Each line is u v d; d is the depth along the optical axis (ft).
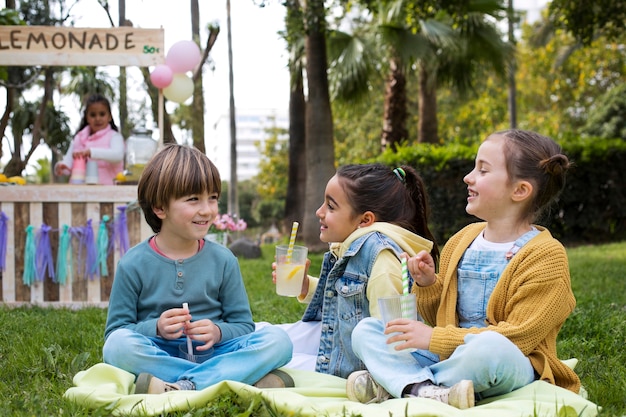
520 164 8.14
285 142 107.65
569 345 11.72
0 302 16.75
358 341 8.04
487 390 7.63
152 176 8.84
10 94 24.84
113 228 16.85
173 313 8.38
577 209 39.01
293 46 41.45
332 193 9.32
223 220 26.63
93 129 19.19
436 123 48.16
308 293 10.34
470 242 8.70
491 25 41.32
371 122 82.33
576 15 28.76
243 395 7.40
